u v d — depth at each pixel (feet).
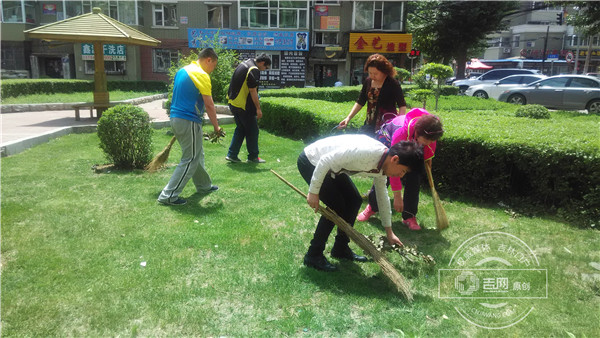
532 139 14.92
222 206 14.65
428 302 9.11
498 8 83.20
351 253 11.11
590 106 48.75
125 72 83.76
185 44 84.89
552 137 15.15
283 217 13.73
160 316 8.28
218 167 20.13
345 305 8.87
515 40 165.17
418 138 11.58
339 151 9.15
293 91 42.70
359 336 7.93
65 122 33.65
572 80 50.47
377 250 9.78
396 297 9.23
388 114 14.30
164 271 9.91
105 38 31.60
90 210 13.78
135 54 83.61
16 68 84.99
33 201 14.40
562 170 14.07
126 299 8.81
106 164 19.94
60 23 31.65
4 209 13.41
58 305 8.50
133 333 7.79
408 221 13.30
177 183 14.53
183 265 10.26
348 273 10.33
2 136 25.77
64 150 23.16
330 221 10.20
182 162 14.69
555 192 14.25
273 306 8.79
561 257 11.20
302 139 27.27
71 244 11.18
